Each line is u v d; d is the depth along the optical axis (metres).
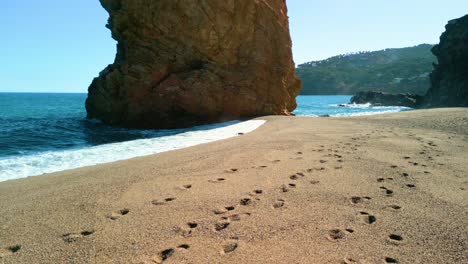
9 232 4.16
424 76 122.25
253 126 16.89
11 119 26.92
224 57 22.55
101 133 17.97
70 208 4.96
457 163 7.45
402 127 14.83
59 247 3.73
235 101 21.89
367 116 21.14
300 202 5.01
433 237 3.81
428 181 6.03
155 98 20.44
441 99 49.38
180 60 21.39
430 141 10.59
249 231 4.02
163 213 4.64
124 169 7.50
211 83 21.02
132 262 3.36
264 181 6.13
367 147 9.48
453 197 5.16
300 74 174.75
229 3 21.98
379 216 4.45
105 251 3.59
